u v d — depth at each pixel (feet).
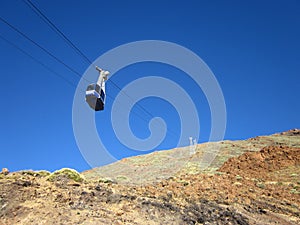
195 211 33.78
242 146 116.16
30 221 25.30
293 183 64.80
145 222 27.99
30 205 28.04
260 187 59.82
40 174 39.75
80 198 31.19
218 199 43.55
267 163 88.02
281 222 37.68
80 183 37.93
